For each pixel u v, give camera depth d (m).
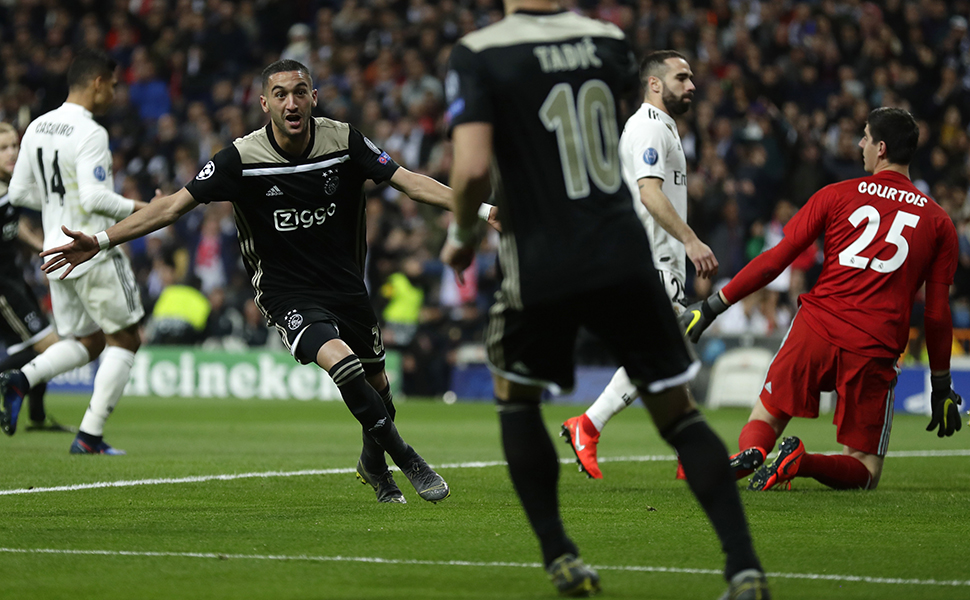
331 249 18.17
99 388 25.94
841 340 19.66
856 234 19.67
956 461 26.52
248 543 13.84
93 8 80.44
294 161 17.72
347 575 11.86
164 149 69.94
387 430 17.25
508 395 11.59
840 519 16.20
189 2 78.06
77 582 11.45
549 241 10.91
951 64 68.69
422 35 70.81
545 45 11.11
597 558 12.94
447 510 16.91
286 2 77.56
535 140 10.95
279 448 29.14
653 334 11.10
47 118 25.41
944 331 19.58
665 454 28.17
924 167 64.00
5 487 19.45
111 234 16.94
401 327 59.03
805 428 40.03
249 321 61.81
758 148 60.56
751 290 19.45
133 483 20.16
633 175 20.64
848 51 68.88
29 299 31.30
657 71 20.95
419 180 17.88
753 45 67.38
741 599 10.16
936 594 11.01
